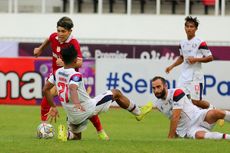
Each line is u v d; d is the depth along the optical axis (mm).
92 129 38844
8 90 57125
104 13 78000
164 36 77625
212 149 25672
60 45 31703
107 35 77625
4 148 25500
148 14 77938
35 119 45250
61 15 78000
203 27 77688
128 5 78062
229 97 56844
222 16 77562
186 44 38469
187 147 26094
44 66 57031
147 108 30578
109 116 48906
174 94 30609
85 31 77688
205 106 38875
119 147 25922
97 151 24859
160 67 57000
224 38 77438
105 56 64875
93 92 57562
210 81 56812
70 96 27594
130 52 64438
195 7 78125
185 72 38906
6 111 50969
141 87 57094
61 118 46000
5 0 77938
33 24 77875
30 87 57094
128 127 41344
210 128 30984
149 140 28500
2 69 56938
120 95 29594
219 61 56719
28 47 68625
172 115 30656
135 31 77625
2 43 68750
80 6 78188
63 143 27078
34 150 25047
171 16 77812
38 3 78125
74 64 27781
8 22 77812
